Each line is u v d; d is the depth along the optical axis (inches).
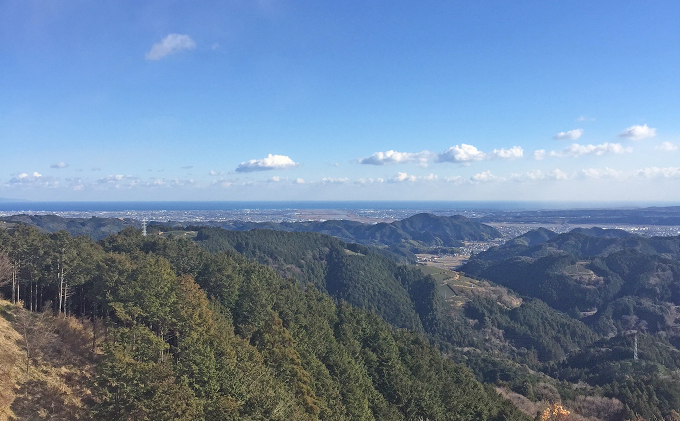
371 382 2765.7
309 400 2017.7
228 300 3016.7
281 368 2155.5
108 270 2593.5
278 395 1749.5
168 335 2346.2
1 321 2148.1
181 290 2471.7
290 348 2331.4
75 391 1878.7
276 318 2667.3
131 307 2111.2
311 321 3016.7
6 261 2613.2
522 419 3063.5
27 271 2746.1
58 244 2822.3
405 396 2726.4
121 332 1899.6
